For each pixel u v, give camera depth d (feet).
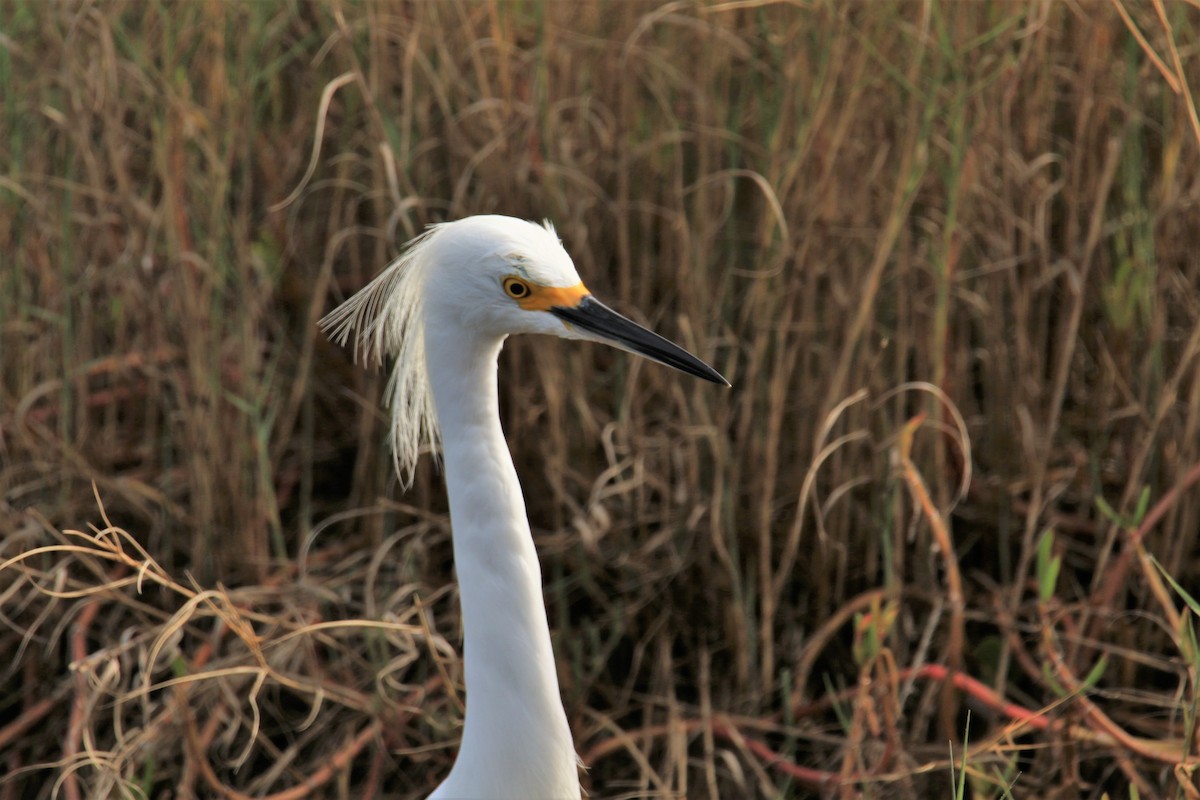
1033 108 20.35
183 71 20.21
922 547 19.25
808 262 19.10
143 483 21.62
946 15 19.27
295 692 18.80
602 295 20.53
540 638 11.59
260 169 22.62
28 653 19.79
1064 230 21.56
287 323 22.94
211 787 17.99
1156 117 20.66
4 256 20.92
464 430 11.44
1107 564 19.75
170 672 19.24
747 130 21.33
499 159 19.99
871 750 17.13
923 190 20.10
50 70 20.81
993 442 20.47
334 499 22.75
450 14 21.39
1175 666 17.63
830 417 17.02
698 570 19.97
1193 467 18.04
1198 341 17.72
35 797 19.02
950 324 20.51
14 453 21.33
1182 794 14.82
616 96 21.42
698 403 19.10
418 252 12.01
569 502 19.72
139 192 22.81
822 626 19.51
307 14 23.11
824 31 18.72
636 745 18.95
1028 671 18.22
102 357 22.85
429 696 18.84
